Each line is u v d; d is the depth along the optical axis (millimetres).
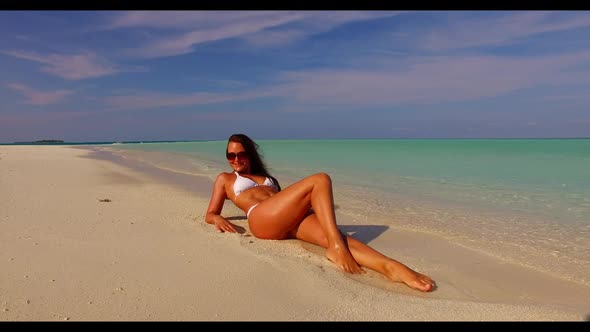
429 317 2525
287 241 4238
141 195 7109
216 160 17641
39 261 3258
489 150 28203
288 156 20891
